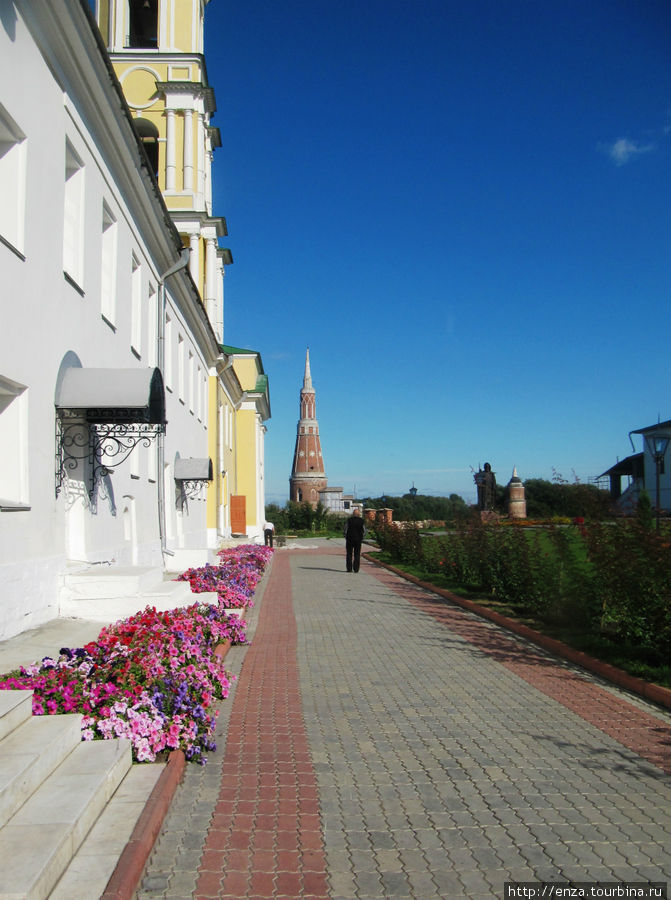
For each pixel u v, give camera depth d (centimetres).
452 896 353
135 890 352
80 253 1007
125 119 1112
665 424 4450
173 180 2611
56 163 894
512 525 1556
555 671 849
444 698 730
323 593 1686
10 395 802
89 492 1054
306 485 12600
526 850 399
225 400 3409
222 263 3142
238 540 3331
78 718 479
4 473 800
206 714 564
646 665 815
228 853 395
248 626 1201
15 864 313
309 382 12825
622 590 864
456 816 444
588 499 1038
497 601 1402
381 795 478
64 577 915
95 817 396
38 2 805
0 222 783
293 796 476
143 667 560
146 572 1001
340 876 371
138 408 940
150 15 2705
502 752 564
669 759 548
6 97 743
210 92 2662
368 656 945
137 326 1426
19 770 375
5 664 655
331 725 638
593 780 504
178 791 483
